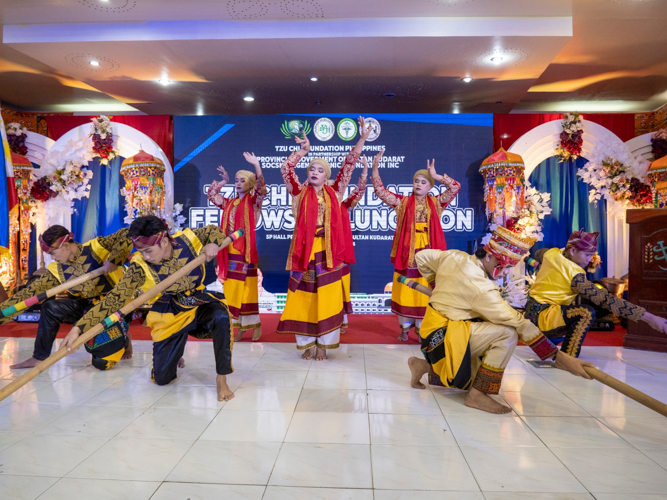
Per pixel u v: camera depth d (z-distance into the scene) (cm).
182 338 292
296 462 196
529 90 704
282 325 370
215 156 603
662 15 477
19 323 507
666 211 391
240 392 288
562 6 462
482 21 486
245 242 439
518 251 256
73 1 459
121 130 610
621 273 599
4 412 254
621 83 672
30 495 171
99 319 238
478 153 595
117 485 178
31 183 604
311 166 368
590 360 365
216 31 499
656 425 236
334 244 364
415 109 762
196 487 176
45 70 636
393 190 595
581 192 605
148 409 258
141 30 502
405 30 490
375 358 374
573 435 224
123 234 328
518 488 176
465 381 257
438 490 174
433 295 275
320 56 546
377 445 213
